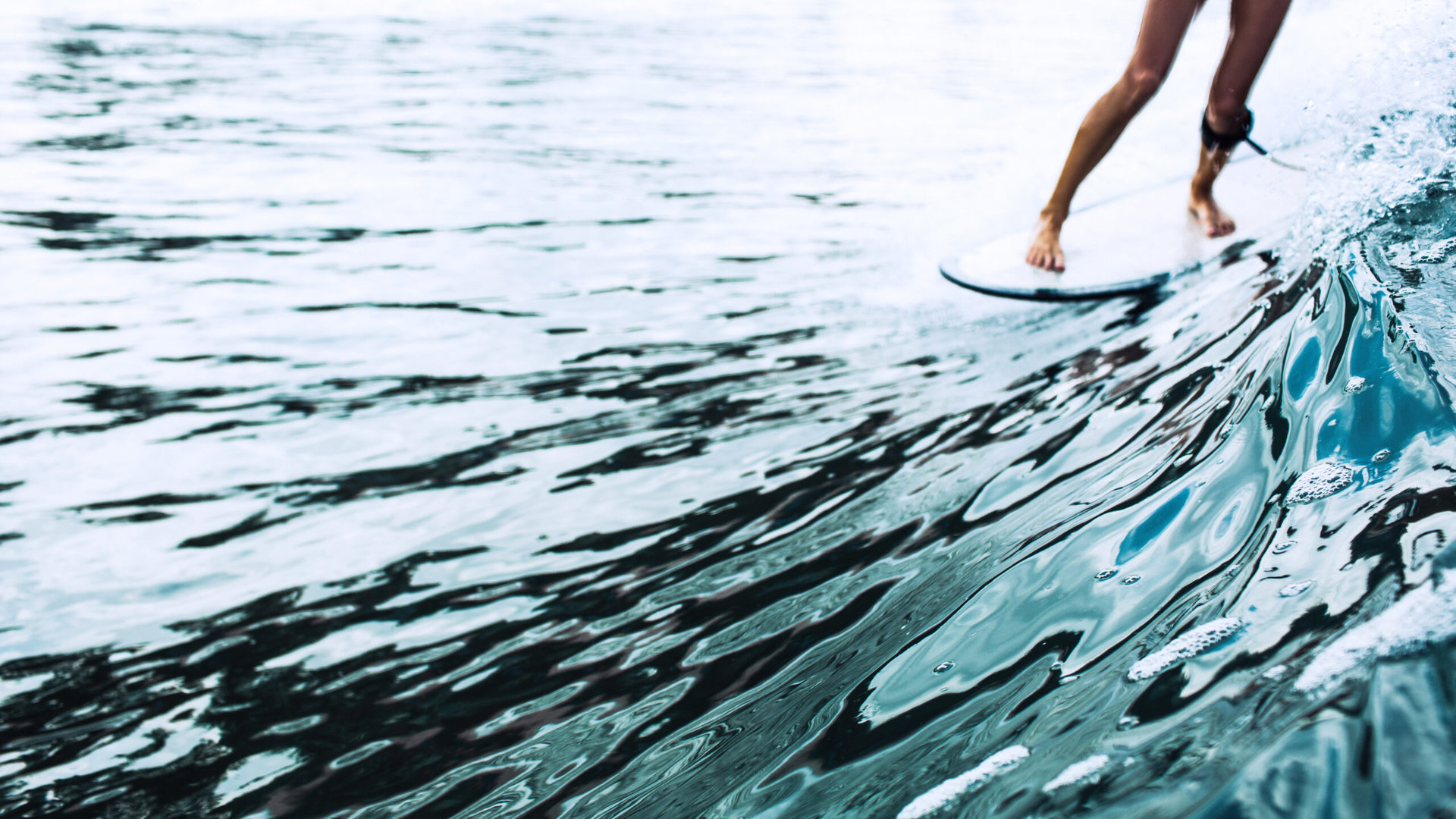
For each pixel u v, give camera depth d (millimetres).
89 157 5562
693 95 7750
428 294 3322
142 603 1673
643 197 4648
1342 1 5609
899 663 1100
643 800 1019
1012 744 819
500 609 1560
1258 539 968
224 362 2795
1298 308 1565
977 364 2381
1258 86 4516
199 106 7086
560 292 3316
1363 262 1432
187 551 1832
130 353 2883
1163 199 3252
